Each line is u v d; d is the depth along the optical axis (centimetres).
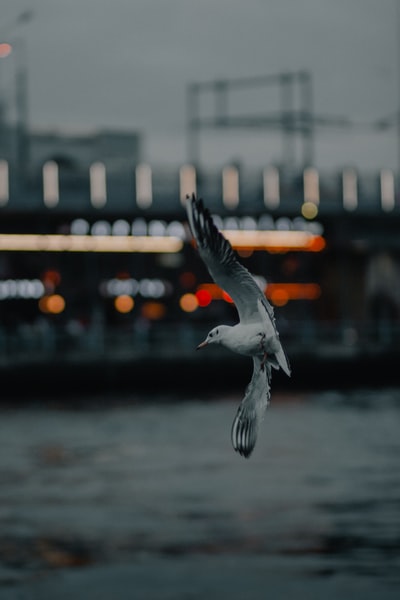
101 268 9506
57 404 7044
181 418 6362
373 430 5928
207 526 3816
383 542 3606
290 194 9138
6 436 5731
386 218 9531
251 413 1507
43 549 3569
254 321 1500
